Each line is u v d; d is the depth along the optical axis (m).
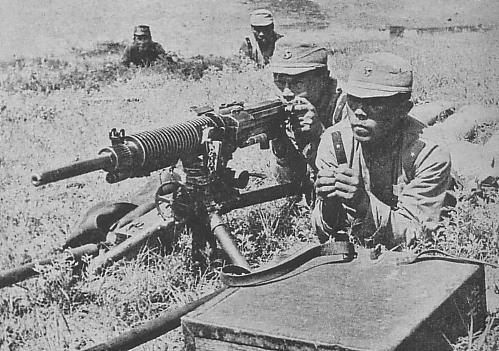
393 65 3.78
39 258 3.97
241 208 4.26
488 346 3.25
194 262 3.84
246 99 4.48
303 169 4.34
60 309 3.68
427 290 3.10
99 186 4.21
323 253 3.50
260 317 2.89
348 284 3.18
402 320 2.83
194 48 4.46
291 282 3.22
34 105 4.27
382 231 3.91
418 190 3.95
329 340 2.69
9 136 4.20
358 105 3.81
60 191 4.16
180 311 3.27
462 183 4.21
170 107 4.39
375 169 3.96
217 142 3.70
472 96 4.54
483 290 3.41
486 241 4.03
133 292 3.74
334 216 4.02
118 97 4.36
